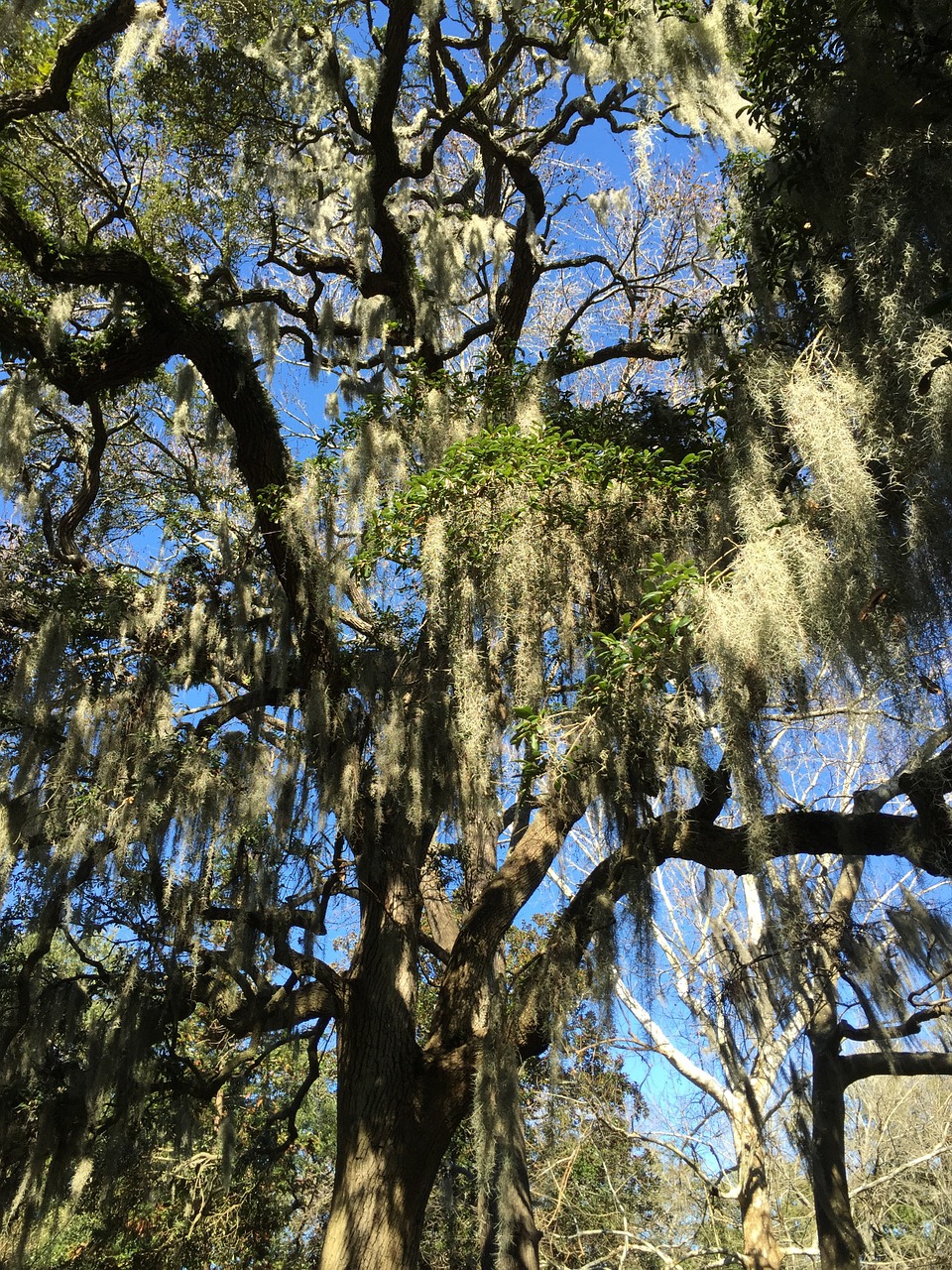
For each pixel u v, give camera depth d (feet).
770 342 13.38
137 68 24.70
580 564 15.75
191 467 29.53
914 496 11.03
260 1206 29.45
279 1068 34.55
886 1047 21.01
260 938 21.04
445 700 17.65
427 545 15.66
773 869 16.85
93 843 19.44
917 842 16.31
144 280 20.84
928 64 11.27
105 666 22.49
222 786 19.88
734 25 17.49
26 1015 19.34
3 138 21.80
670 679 13.65
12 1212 18.08
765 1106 34.88
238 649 21.84
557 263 26.58
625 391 21.65
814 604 11.48
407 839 20.79
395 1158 17.38
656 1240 39.01
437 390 20.86
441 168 33.40
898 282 10.77
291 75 23.06
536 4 22.93
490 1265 25.89
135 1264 27.96
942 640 11.30
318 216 25.44
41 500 24.13
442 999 19.21
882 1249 38.37
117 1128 18.93
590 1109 35.96
